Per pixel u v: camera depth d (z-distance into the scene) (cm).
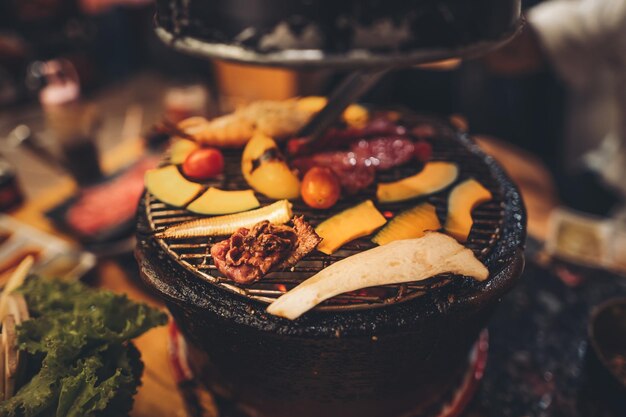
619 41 67
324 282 32
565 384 46
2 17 140
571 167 104
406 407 41
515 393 45
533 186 71
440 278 33
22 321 38
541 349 49
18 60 132
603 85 94
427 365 37
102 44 168
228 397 43
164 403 45
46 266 55
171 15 30
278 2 26
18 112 130
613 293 54
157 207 39
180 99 78
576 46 69
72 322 39
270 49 27
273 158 40
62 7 145
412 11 26
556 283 56
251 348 34
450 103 84
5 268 55
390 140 44
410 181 41
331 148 45
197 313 33
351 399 37
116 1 159
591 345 41
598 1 67
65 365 37
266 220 36
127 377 37
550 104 103
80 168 69
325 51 26
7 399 35
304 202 40
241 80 110
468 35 28
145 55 173
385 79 74
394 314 32
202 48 28
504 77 98
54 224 60
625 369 42
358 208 38
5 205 66
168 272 35
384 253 33
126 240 59
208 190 40
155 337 51
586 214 81
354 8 26
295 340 31
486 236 37
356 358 33
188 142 46
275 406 40
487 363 48
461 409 42
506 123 105
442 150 46
